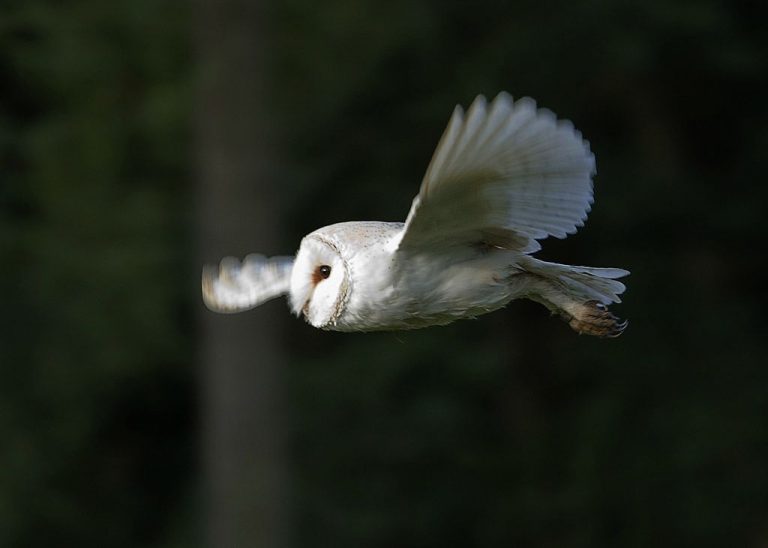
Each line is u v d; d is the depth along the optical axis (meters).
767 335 16.56
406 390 15.58
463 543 15.91
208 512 11.86
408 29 14.77
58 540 16.31
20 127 15.71
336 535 15.30
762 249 16.59
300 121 15.26
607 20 14.91
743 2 15.93
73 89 15.07
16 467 15.43
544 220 5.25
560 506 15.77
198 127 11.70
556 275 5.78
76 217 14.94
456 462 15.84
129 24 14.20
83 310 14.81
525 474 16.08
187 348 15.21
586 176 5.11
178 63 14.49
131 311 14.73
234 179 11.47
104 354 14.86
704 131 17.23
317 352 16.23
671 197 15.91
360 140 15.52
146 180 15.23
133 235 14.77
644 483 15.73
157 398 17.22
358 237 5.48
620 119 16.86
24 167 15.47
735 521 15.48
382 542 15.66
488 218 5.25
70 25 14.61
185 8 14.00
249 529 11.58
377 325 5.52
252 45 11.55
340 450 15.50
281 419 11.83
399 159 15.58
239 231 11.43
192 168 14.47
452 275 5.46
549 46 15.02
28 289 15.06
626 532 15.76
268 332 11.80
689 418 15.77
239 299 6.46
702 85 16.66
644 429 15.91
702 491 15.64
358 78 15.06
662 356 16.16
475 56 15.28
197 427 17.91
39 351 15.12
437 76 15.40
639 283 16.16
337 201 15.56
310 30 14.70
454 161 4.84
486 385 15.98
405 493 15.66
